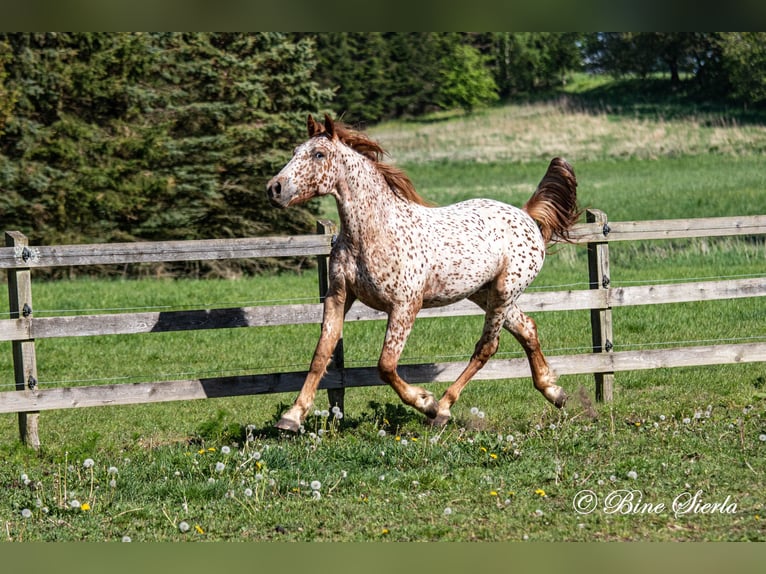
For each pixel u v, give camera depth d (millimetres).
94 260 9062
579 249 24891
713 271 20000
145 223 27859
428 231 8641
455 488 7242
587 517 6590
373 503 6984
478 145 67750
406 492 7215
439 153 65562
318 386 9508
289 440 8789
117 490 7410
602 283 10172
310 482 7465
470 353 13016
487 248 8922
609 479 7344
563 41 93250
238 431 8938
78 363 13258
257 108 29531
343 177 8211
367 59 83500
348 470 7727
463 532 6383
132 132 28297
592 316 10242
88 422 10273
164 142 28047
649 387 10945
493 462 7891
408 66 86125
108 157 27828
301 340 14562
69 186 27031
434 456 8055
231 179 28953
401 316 8492
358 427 9195
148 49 28344
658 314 15289
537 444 8328
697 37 74000
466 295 8953
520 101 90062
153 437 9461
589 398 9953
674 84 81750
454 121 80938
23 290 8906
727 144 59219
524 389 11086
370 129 80688
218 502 7113
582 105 81125
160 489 7383
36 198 27156
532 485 7324
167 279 24969
